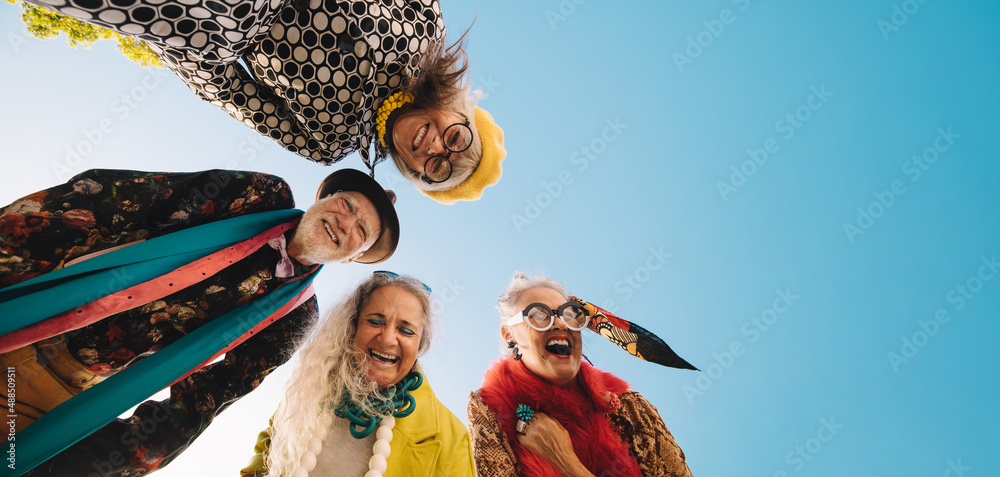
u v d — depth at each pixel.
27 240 1.12
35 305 1.12
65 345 1.21
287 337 1.39
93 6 1.08
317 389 1.31
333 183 1.44
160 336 1.28
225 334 1.28
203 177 1.29
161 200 1.25
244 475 1.27
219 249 1.28
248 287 1.31
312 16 1.30
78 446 1.15
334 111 1.36
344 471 1.26
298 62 1.32
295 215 1.39
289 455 1.25
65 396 1.23
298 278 1.38
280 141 1.44
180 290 1.27
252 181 1.34
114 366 1.26
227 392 1.29
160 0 1.10
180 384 1.26
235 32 1.20
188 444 1.24
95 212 1.19
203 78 1.34
